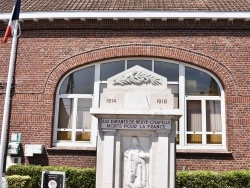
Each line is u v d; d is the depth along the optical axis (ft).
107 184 27.61
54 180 29.45
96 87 45.32
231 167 41.52
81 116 44.93
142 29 45.70
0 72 46.03
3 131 32.40
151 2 49.73
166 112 27.81
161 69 45.39
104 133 28.48
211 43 44.86
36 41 46.50
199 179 37.06
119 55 45.21
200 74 45.03
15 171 39.42
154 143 28.19
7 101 33.14
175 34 45.32
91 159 42.73
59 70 45.37
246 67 44.06
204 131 43.52
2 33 47.52
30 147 42.68
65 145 43.91
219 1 50.14
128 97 28.99
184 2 49.67
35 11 46.16
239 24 45.27
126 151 28.71
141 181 27.94
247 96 43.14
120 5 48.37
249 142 42.06
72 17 45.65
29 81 45.27
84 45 45.85
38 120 43.96
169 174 27.58
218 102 44.29
